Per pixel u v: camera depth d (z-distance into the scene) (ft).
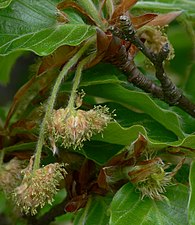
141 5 0.98
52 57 0.89
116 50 0.87
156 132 0.93
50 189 0.85
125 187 0.87
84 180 0.90
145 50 0.86
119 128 0.86
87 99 0.97
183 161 0.87
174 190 0.87
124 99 0.93
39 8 0.90
